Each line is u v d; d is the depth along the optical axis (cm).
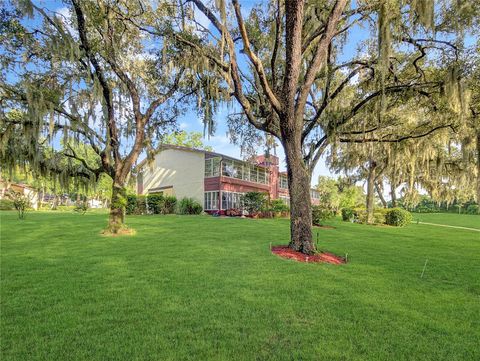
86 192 1205
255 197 2228
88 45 840
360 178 2602
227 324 313
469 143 1019
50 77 838
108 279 464
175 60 926
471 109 906
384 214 1908
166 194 2709
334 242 946
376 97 984
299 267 565
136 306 356
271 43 928
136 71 1005
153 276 483
